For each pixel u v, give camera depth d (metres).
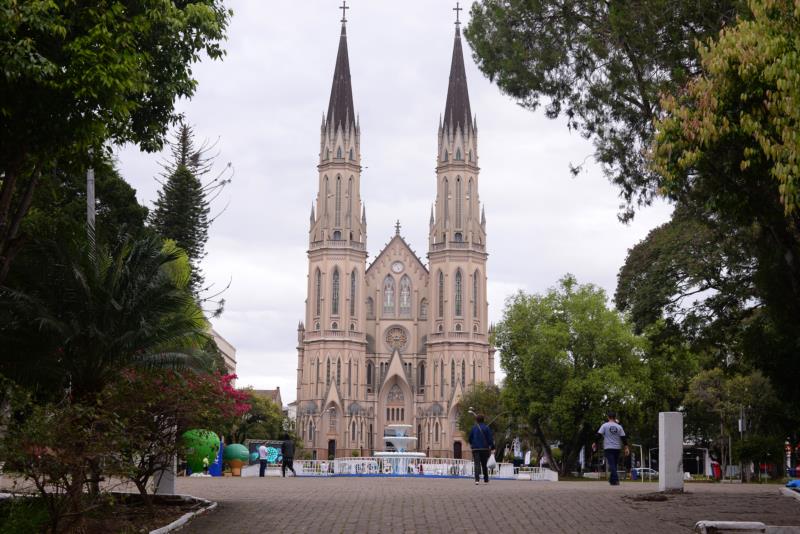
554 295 78.75
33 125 19.39
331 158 163.00
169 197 62.03
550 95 27.27
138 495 23.45
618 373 72.94
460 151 163.75
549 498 24.36
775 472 73.75
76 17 19.38
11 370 21.12
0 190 22.06
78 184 44.59
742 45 18.25
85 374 21.61
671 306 45.28
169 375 22.20
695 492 28.11
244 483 36.44
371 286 165.12
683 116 19.22
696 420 88.31
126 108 19.84
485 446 34.34
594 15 26.45
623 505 22.41
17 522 18.80
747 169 19.45
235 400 24.89
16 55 17.69
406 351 162.88
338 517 19.75
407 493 27.11
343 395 156.38
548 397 75.56
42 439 15.71
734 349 43.34
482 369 159.12
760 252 24.92
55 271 21.22
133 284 21.89
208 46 23.48
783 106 17.39
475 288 161.12
